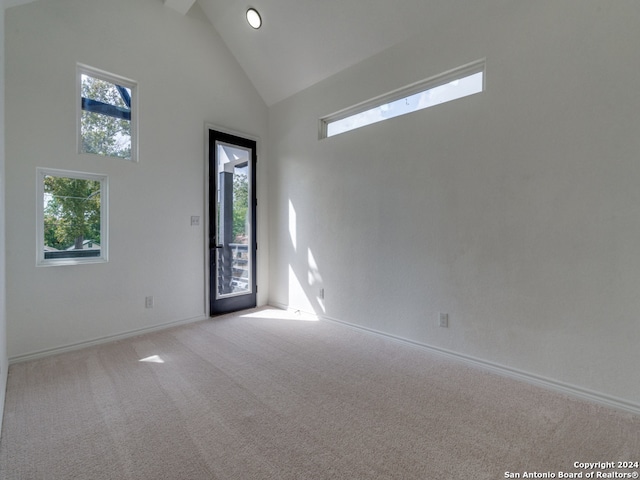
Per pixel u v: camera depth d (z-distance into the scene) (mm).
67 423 1733
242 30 3600
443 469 1417
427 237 2693
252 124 4148
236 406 1917
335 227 3473
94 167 2846
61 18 2660
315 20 3062
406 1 2555
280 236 4176
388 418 1799
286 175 4066
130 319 3100
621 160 1822
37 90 2541
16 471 1390
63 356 2627
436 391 2088
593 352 1930
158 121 3271
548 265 2086
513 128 2211
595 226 1911
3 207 2129
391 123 2936
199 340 3018
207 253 3689
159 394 2045
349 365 2484
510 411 1854
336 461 1470
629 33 1790
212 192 3738
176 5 3311
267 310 4086
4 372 2012
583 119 1939
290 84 3848
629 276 1811
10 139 2420
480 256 2389
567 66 1991
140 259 3160
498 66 2268
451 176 2535
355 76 3221
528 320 2174
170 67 3363
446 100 2615
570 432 1659
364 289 3197
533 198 2135
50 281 2635
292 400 1984
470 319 2455
